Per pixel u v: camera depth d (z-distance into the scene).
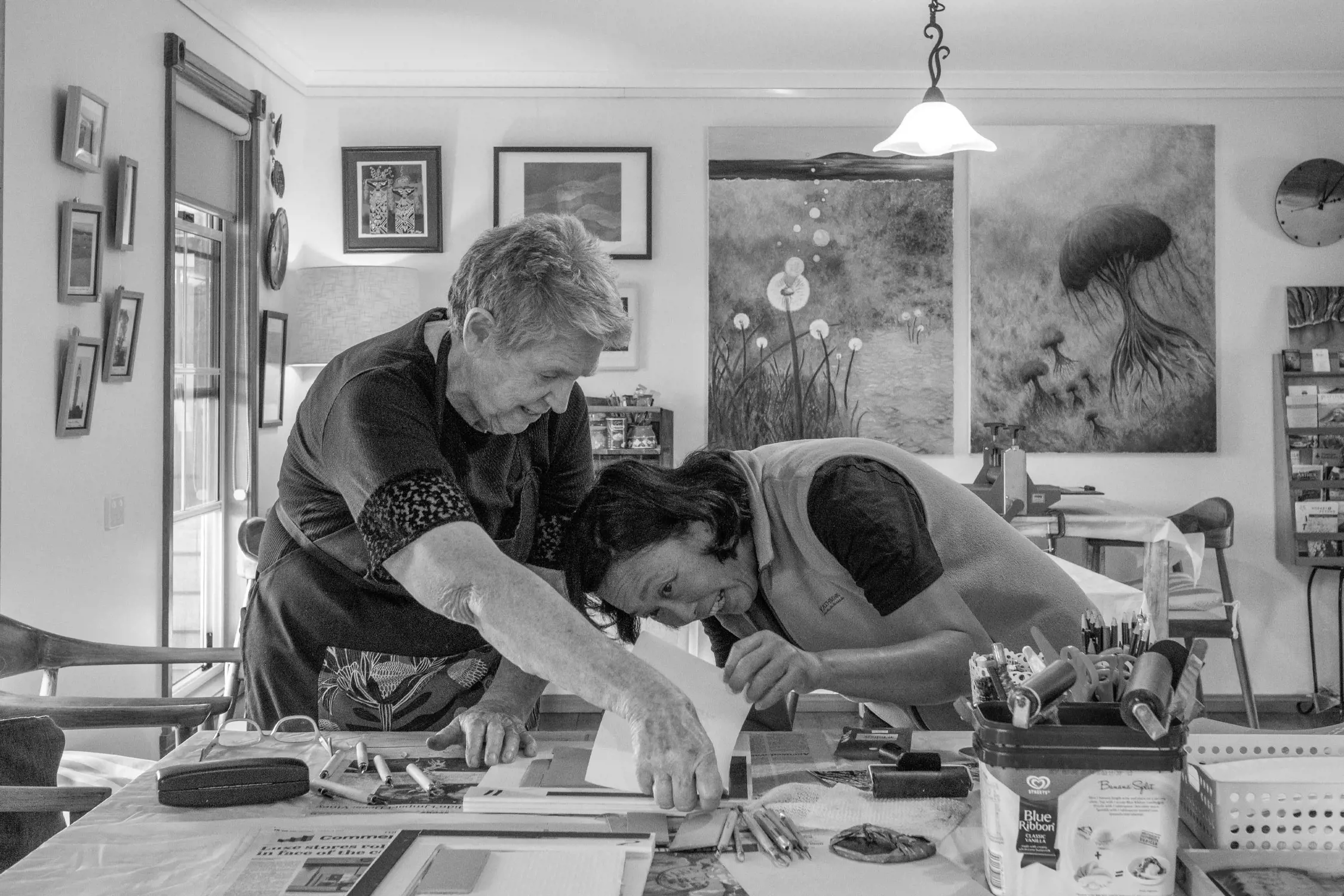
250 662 1.75
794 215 4.98
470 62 4.84
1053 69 4.91
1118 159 4.93
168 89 3.68
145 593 3.57
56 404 3.05
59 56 3.04
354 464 1.32
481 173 5.00
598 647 1.12
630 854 1.03
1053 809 0.94
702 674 1.29
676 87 4.97
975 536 1.56
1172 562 4.16
